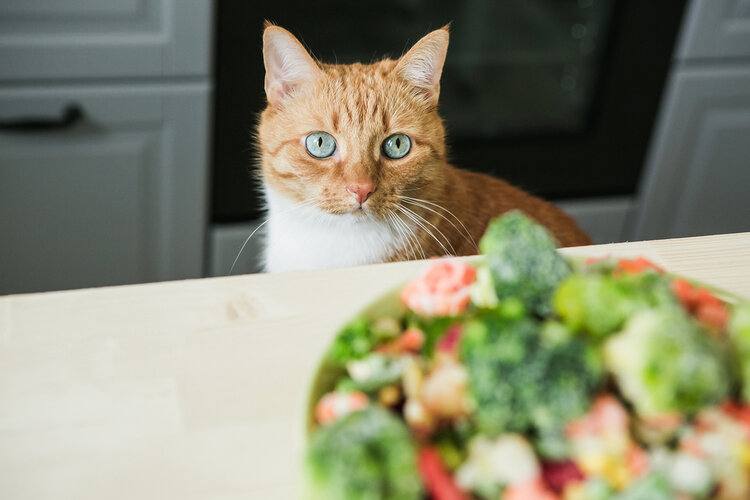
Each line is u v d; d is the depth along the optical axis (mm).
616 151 1984
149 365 687
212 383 674
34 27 1603
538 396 491
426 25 1754
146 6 1620
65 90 1669
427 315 625
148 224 1858
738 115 2018
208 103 1737
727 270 808
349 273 799
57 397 654
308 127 1158
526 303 591
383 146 1173
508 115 1897
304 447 535
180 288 770
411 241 1201
